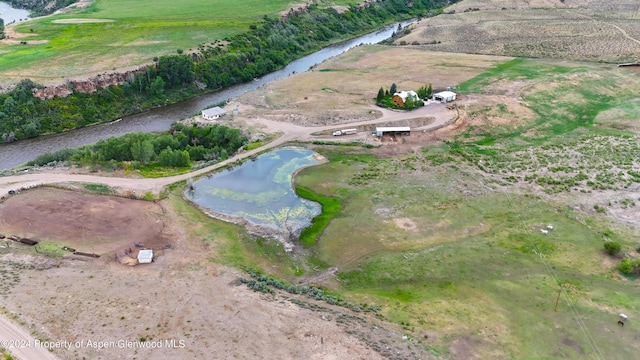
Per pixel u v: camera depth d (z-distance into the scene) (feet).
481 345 154.92
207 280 181.27
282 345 146.41
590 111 356.79
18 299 160.97
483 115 347.97
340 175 272.10
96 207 231.91
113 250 199.82
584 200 241.96
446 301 176.24
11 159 314.96
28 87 364.58
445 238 213.46
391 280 188.75
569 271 190.80
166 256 197.47
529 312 169.99
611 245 197.67
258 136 320.50
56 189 247.09
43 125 357.00
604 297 176.86
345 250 208.23
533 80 416.87
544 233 214.69
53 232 210.18
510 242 209.26
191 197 249.96
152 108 408.46
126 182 257.75
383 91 382.42
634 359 150.20
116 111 389.80
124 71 408.67
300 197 251.39
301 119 345.92
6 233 208.03
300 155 296.92
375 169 278.05
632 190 249.34
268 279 185.98
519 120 342.23
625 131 322.34
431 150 301.84
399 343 151.43
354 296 180.34
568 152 295.28
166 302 165.48
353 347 146.72
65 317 153.69
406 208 237.25
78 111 373.40
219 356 140.87
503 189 254.68
